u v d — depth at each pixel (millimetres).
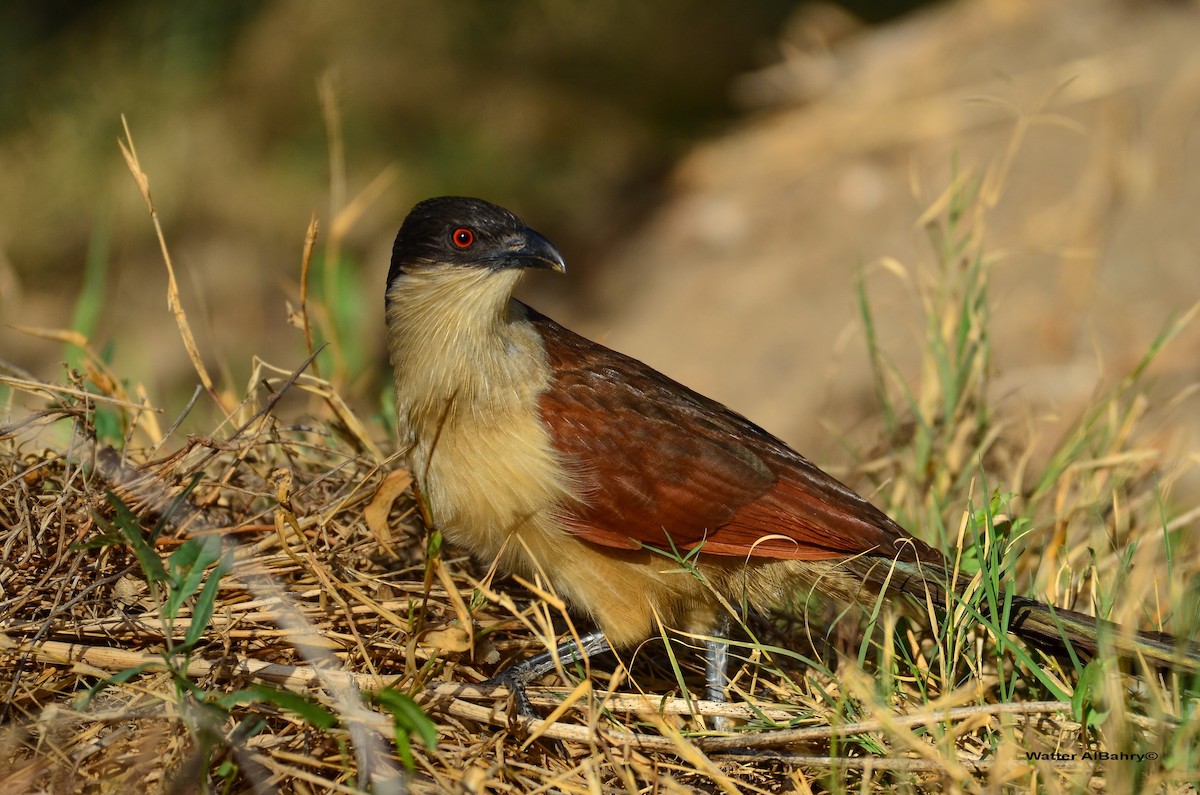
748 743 5617
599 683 6684
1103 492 7789
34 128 17906
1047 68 17141
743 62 21141
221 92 18031
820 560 6672
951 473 7879
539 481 6527
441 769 5438
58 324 16391
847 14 21734
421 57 18484
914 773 5391
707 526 6586
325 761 5238
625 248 18266
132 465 6750
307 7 18297
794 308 15578
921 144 17297
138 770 5059
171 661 5332
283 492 6074
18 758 5156
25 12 18500
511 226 6770
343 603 5875
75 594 5895
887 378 13422
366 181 17422
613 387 6805
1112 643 5828
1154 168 15062
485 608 6805
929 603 6133
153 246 17250
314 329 9359
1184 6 17109
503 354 6680
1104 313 13672
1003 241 15141
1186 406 11602
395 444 7820
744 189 18312
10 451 6676
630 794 5207
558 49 19875
